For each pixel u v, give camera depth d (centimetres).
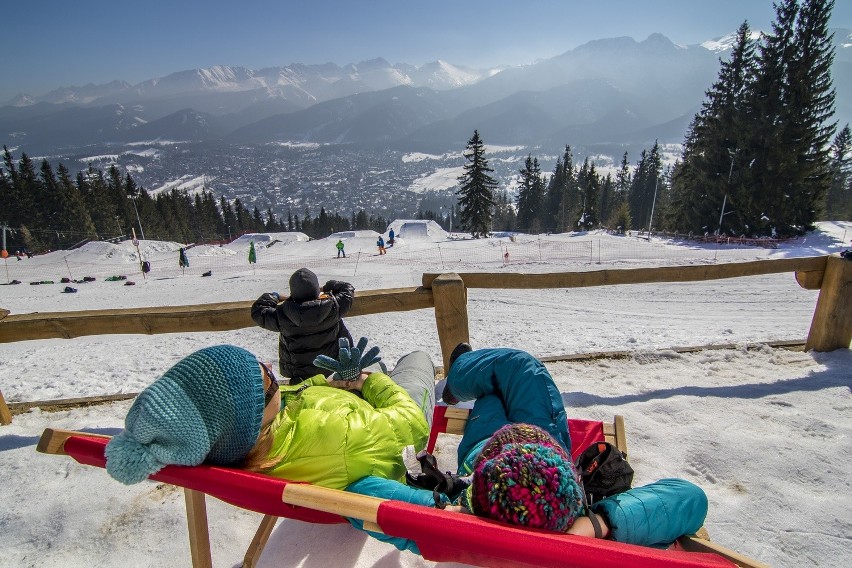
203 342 830
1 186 6550
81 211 6831
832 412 337
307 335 325
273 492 133
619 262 2223
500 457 130
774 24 3019
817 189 3067
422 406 274
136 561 226
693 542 165
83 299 1734
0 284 2441
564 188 7512
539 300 1218
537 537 112
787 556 220
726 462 285
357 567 211
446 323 390
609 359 461
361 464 172
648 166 7612
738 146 3194
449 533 117
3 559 230
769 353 455
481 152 5044
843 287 426
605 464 175
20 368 634
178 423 126
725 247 2678
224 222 9688
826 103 2992
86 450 147
